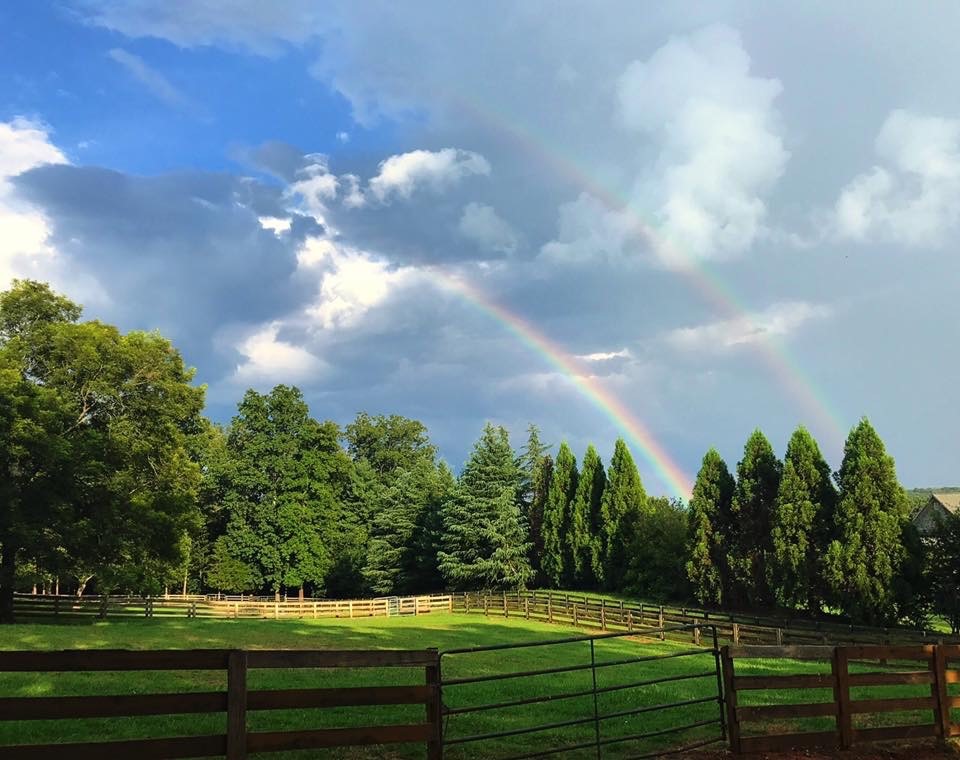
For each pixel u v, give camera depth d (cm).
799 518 3562
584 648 2623
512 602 4306
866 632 2875
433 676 759
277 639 2497
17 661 592
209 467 6650
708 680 1736
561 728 1080
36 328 3588
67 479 3178
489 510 5375
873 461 3278
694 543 4225
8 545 3062
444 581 5862
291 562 6306
